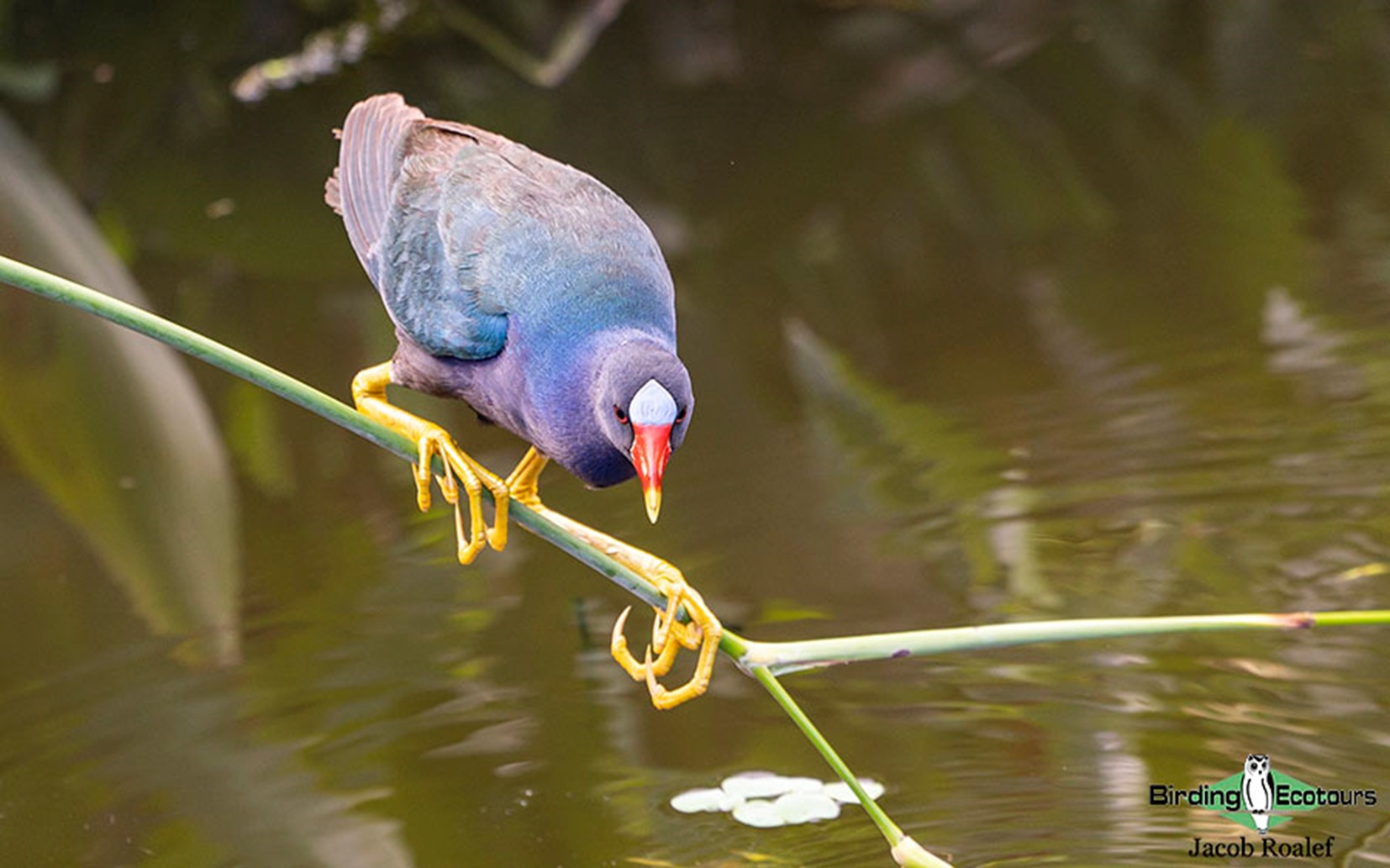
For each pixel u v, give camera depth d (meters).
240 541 10.74
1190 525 10.00
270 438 12.02
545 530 6.41
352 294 13.98
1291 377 11.34
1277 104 15.77
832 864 7.39
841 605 9.50
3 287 12.35
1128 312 12.46
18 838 7.91
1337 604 9.21
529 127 17.11
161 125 17.22
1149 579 9.56
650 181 15.79
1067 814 7.65
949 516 10.33
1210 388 11.34
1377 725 8.17
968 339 12.37
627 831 7.71
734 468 11.16
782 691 6.03
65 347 12.09
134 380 11.97
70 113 17.11
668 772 8.20
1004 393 11.60
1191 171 14.74
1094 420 11.15
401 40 18.23
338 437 12.02
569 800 7.98
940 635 5.90
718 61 18.12
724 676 9.08
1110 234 13.77
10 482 11.41
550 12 18.53
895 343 12.41
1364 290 12.24
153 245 15.02
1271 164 14.52
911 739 8.35
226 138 17.03
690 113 17.14
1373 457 10.43
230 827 7.89
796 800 7.90
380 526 10.84
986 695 8.70
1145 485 10.41
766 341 12.67
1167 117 15.94
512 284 6.60
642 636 9.45
